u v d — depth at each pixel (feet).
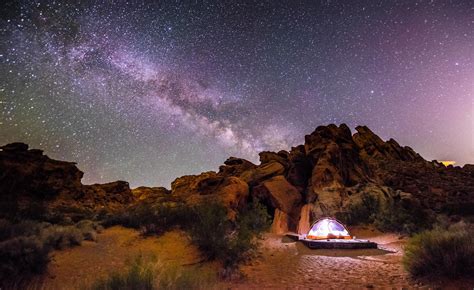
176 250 33.86
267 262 32.71
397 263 30.27
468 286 20.47
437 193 66.74
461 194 65.87
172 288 17.75
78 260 28.91
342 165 69.72
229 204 56.13
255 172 73.00
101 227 41.16
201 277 20.85
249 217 50.93
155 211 45.11
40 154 68.59
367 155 88.38
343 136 78.13
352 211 57.21
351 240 42.70
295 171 71.26
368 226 54.44
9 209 42.04
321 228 45.65
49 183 63.00
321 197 60.64
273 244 43.06
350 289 22.72
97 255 30.81
